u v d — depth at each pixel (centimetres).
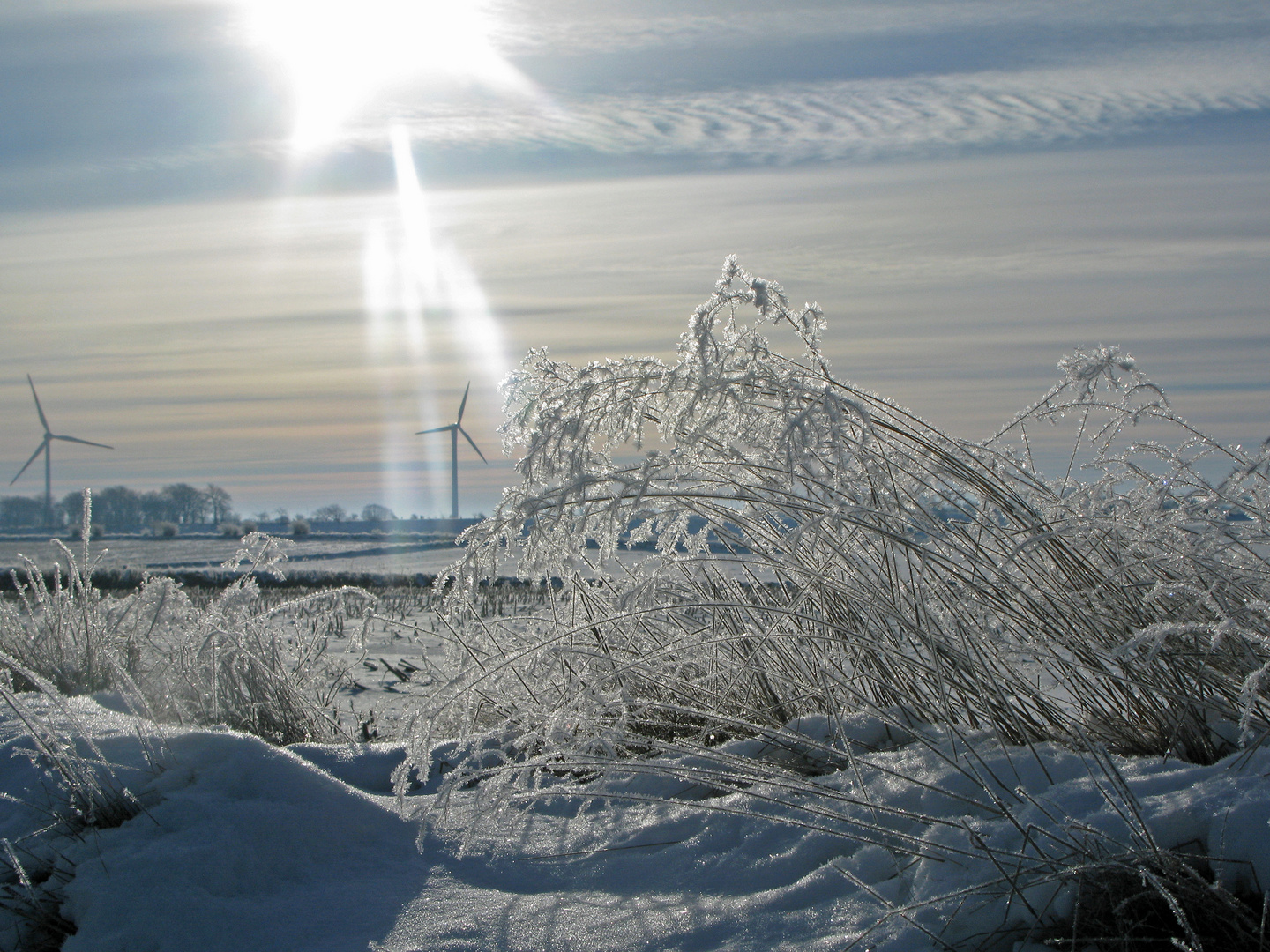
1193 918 210
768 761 352
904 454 330
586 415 306
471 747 414
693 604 292
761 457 326
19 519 11394
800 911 244
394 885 283
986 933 221
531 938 243
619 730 321
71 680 554
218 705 527
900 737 346
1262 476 300
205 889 265
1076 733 291
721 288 315
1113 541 308
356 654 955
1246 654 285
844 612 341
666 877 280
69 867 280
